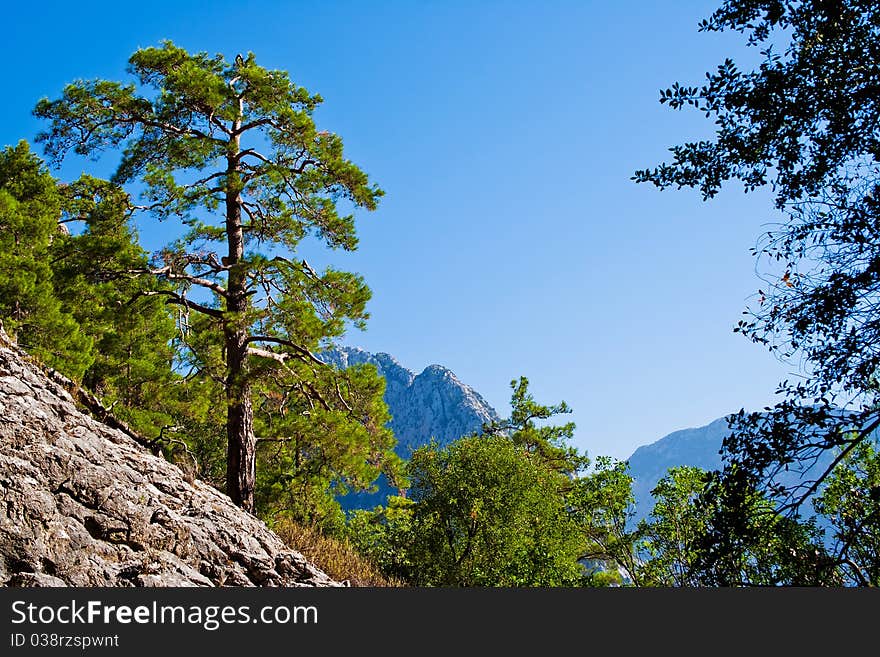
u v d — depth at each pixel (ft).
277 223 62.44
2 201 75.87
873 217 18.99
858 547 21.11
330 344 63.21
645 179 22.38
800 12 19.72
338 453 63.00
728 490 19.92
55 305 69.26
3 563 25.58
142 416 64.90
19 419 31.14
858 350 18.66
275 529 51.90
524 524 74.08
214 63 65.36
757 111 20.42
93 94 59.41
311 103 65.16
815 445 18.90
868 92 19.13
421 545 72.38
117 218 60.80
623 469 79.46
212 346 63.41
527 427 135.33
